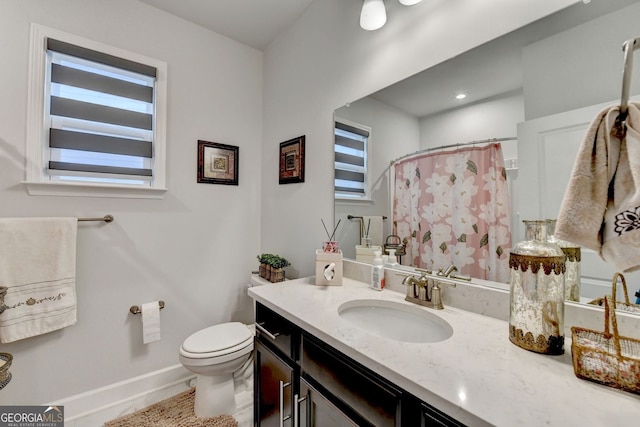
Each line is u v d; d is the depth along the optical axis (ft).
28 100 4.80
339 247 5.34
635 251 1.89
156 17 6.07
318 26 5.83
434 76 3.85
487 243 3.35
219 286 7.00
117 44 5.58
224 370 4.96
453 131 3.67
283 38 6.93
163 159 6.09
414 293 3.71
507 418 1.65
